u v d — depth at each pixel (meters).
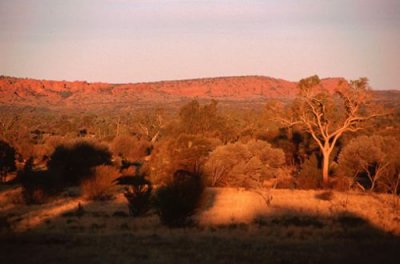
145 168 47.47
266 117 78.56
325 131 48.94
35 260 15.35
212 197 36.06
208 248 17.81
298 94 49.62
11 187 42.16
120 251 16.89
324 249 17.94
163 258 15.70
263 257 16.30
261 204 32.56
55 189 36.59
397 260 15.98
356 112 47.47
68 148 49.25
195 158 45.19
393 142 46.62
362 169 45.94
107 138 98.75
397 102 169.88
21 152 66.88
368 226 23.80
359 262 15.66
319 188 44.66
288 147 63.59
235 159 45.47
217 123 68.88
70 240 19.19
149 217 26.94
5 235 20.12
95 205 32.44
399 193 41.94
